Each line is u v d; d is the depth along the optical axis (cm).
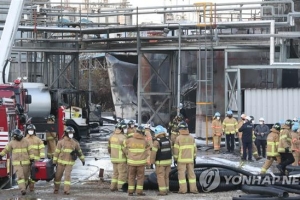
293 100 3384
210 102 3822
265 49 3731
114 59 5144
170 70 4209
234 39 3916
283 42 3744
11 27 2742
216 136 3225
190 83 4294
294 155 2394
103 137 4303
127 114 5303
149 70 4609
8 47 2716
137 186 1831
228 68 3544
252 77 3856
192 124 4334
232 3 3834
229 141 3228
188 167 1859
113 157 1933
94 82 7612
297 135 2400
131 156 1814
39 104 3509
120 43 4156
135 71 5181
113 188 1941
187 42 3884
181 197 1773
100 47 4212
